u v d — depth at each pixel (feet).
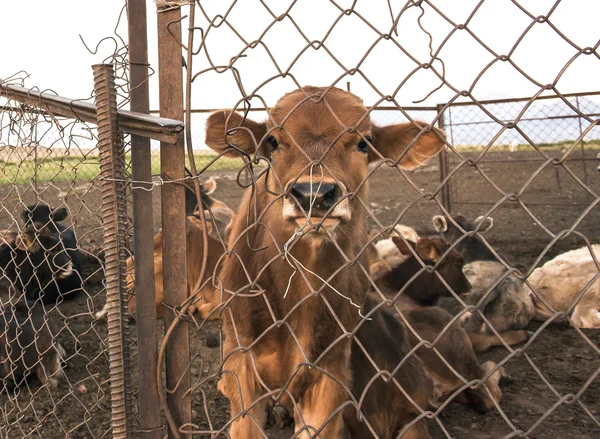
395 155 10.23
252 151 9.80
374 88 4.88
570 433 12.58
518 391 14.79
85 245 28.30
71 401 13.97
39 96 8.75
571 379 15.30
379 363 11.61
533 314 19.01
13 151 10.80
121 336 7.18
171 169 7.06
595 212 35.40
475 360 14.08
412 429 11.75
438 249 18.06
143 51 7.19
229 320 10.03
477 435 12.70
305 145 8.25
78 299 22.58
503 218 35.94
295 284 9.20
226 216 27.32
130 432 7.27
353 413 10.93
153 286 7.18
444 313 14.83
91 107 7.46
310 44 5.22
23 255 20.65
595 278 3.79
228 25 6.04
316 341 9.39
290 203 7.33
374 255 19.16
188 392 7.22
